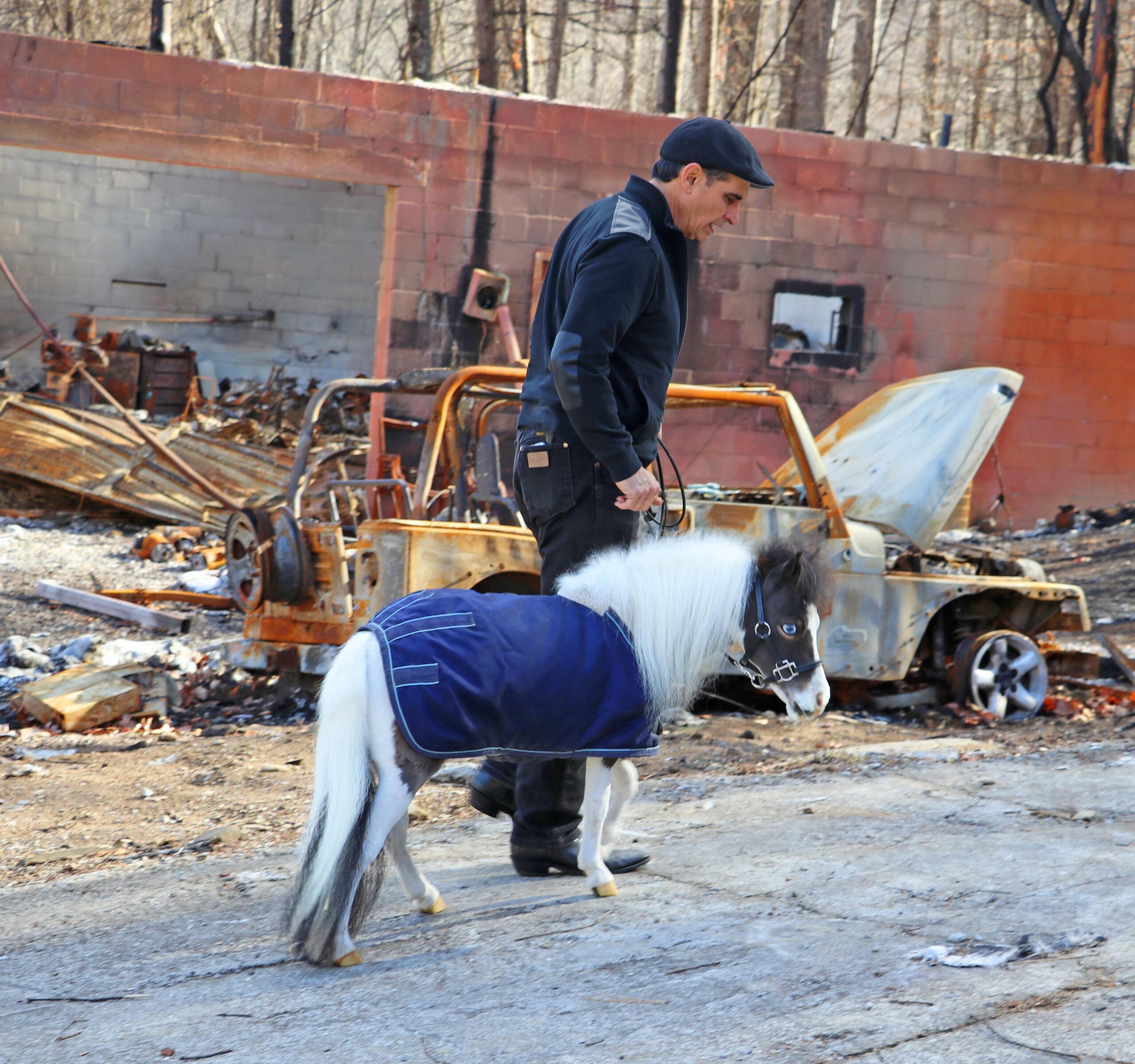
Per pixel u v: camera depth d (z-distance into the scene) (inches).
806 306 623.5
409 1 596.7
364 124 492.4
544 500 139.1
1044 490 589.3
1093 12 676.1
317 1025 105.7
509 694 119.2
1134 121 755.4
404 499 273.3
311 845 117.0
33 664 292.7
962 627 279.4
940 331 569.0
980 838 163.5
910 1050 96.9
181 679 288.7
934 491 265.3
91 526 492.1
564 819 147.3
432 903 133.9
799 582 131.0
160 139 475.5
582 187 516.4
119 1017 109.3
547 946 123.2
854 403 559.5
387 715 115.6
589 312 127.8
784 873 147.8
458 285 506.0
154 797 197.9
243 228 834.8
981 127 956.6
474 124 502.0
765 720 262.5
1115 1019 102.2
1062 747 236.1
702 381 541.6
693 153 133.9
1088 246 581.9
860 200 553.6
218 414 731.4
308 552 258.1
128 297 819.4
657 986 111.7
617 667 125.4
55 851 169.0
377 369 504.1
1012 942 121.5
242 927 133.7
